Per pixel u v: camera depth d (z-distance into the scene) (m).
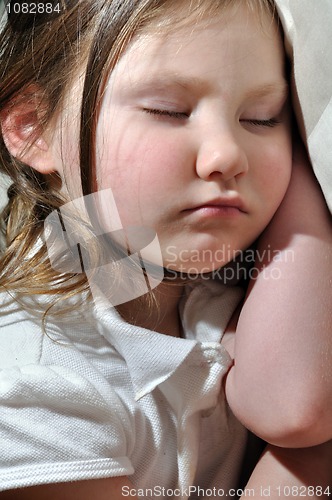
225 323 0.70
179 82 0.61
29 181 0.74
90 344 0.68
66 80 0.68
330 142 0.63
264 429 0.61
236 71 0.62
